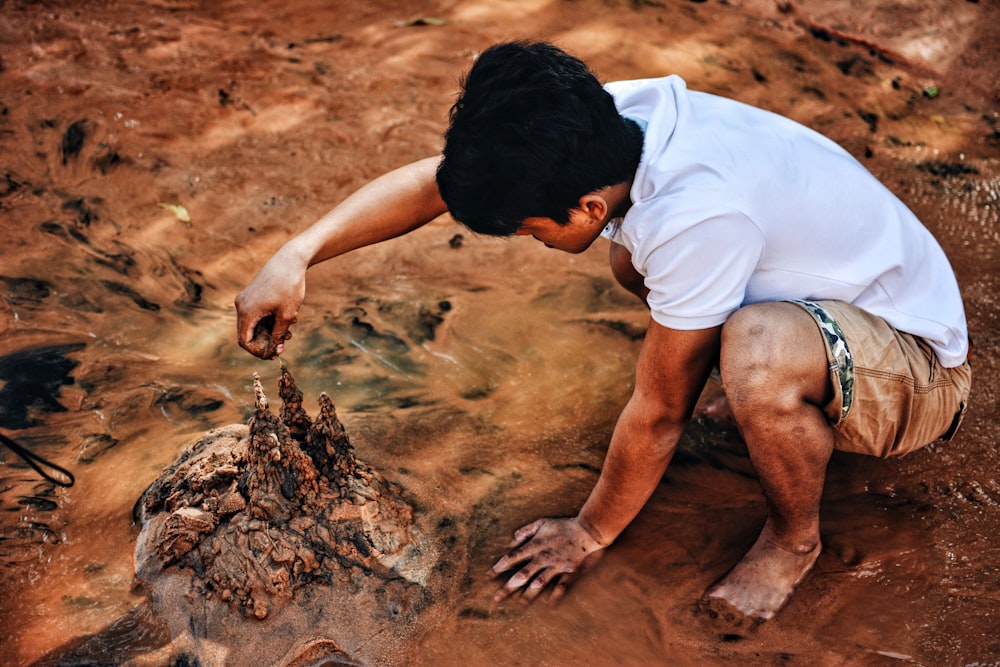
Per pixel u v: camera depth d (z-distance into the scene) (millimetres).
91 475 2273
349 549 1984
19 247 3023
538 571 2033
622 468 1955
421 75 4238
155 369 2623
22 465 2289
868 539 2143
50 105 3697
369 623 1896
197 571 1949
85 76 3928
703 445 2477
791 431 1837
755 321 1803
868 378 1908
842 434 2025
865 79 4449
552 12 4859
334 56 4371
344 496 2041
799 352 1813
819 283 1888
